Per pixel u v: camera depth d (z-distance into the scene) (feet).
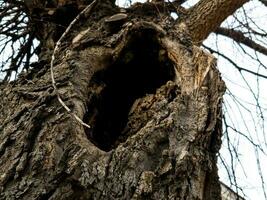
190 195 7.72
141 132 7.95
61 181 7.68
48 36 9.68
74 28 9.10
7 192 7.71
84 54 8.69
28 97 8.30
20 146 7.93
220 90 8.36
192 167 7.84
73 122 7.99
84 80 8.50
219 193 8.03
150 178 7.66
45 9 9.73
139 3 9.26
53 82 7.82
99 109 8.73
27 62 10.82
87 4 9.52
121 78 8.96
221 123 8.24
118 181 7.66
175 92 8.50
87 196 7.63
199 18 9.96
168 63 8.87
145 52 8.95
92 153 7.80
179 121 8.07
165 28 8.93
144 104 8.59
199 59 8.59
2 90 8.90
